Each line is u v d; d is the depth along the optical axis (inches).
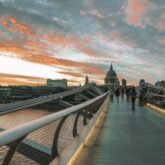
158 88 1133.7
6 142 94.1
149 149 307.3
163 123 572.4
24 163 134.1
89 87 1531.7
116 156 271.7
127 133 424.2
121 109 1010.7
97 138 371.6
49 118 154.9
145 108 1088.8
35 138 149.0
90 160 254.4
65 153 223.9
